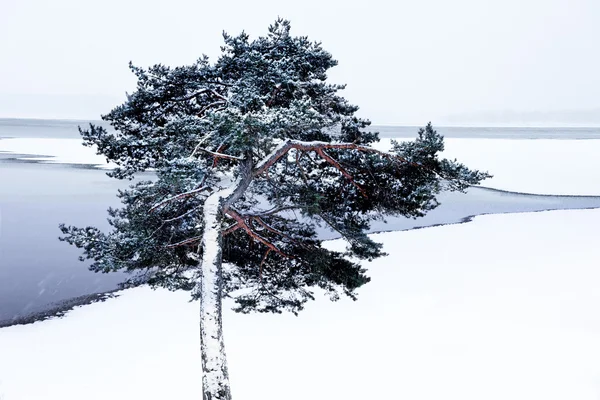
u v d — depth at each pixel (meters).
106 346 11.23
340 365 10.24
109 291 16.00
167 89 8.94
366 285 16.52
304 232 10.41
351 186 9.06
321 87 9.45
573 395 8.74
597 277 17.19
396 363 10.33
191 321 13.09
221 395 6.64
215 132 6.69
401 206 8.62
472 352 10.87
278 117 6.51
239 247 10.50
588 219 28.92
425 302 14.62
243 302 10.30
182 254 9.75
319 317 13.36
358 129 9.51
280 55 8.79
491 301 14.64
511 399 8.69
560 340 11.43
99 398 8.65
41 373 9.67
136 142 8.68
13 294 15.52
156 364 10.18
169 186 8.45
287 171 9.57
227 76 9.04
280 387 9.24
